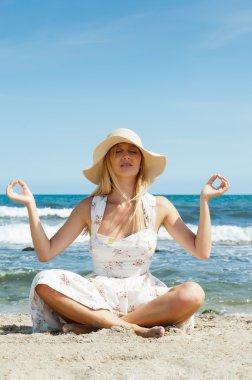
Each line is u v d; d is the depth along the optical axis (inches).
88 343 138.2
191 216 1018.7
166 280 343.6
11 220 971.3
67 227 179.2
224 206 1291.8
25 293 309.1
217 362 116.9
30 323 207.0
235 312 252.2
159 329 148.1
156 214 178.9
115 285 166.1
